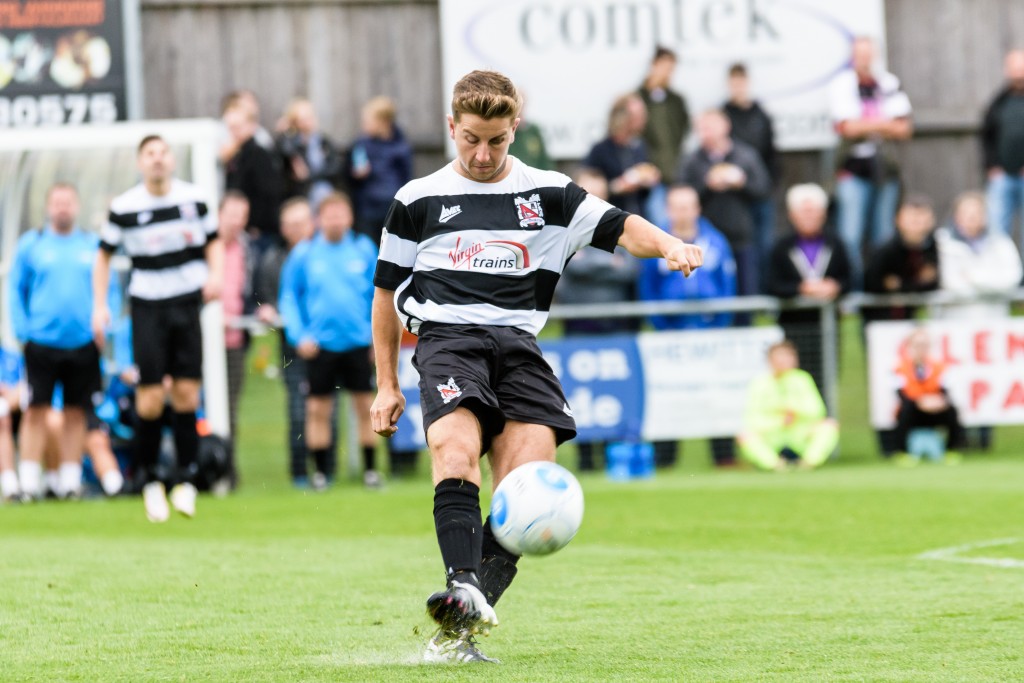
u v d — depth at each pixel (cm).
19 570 2280
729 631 1734
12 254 3984
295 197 4728
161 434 3231
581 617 1861
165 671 1502
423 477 4069
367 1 5731
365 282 3859
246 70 5703
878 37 5497
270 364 4669
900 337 4212
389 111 4772
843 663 1512
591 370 4088
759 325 4225
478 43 5409
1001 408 4241
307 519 3153
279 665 1524
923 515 2989
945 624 1752
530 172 1591
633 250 1557
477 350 1536
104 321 3128
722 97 5472
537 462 1481
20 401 3838
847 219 4875
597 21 5412
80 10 4697
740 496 3397
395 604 1966
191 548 2608
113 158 4031
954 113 5959
